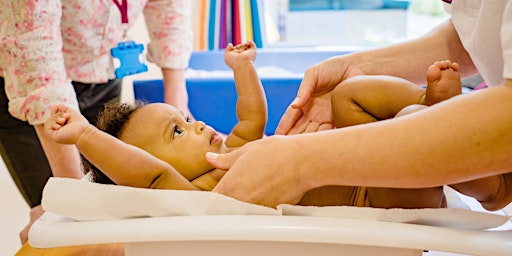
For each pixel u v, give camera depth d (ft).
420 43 2.70
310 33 7.29
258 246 1.77
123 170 2.05
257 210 1.78
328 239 1.61
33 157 4.16
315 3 7.14
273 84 4.52
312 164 1.67
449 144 1.46
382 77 2.38
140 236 1.69
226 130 4.72
